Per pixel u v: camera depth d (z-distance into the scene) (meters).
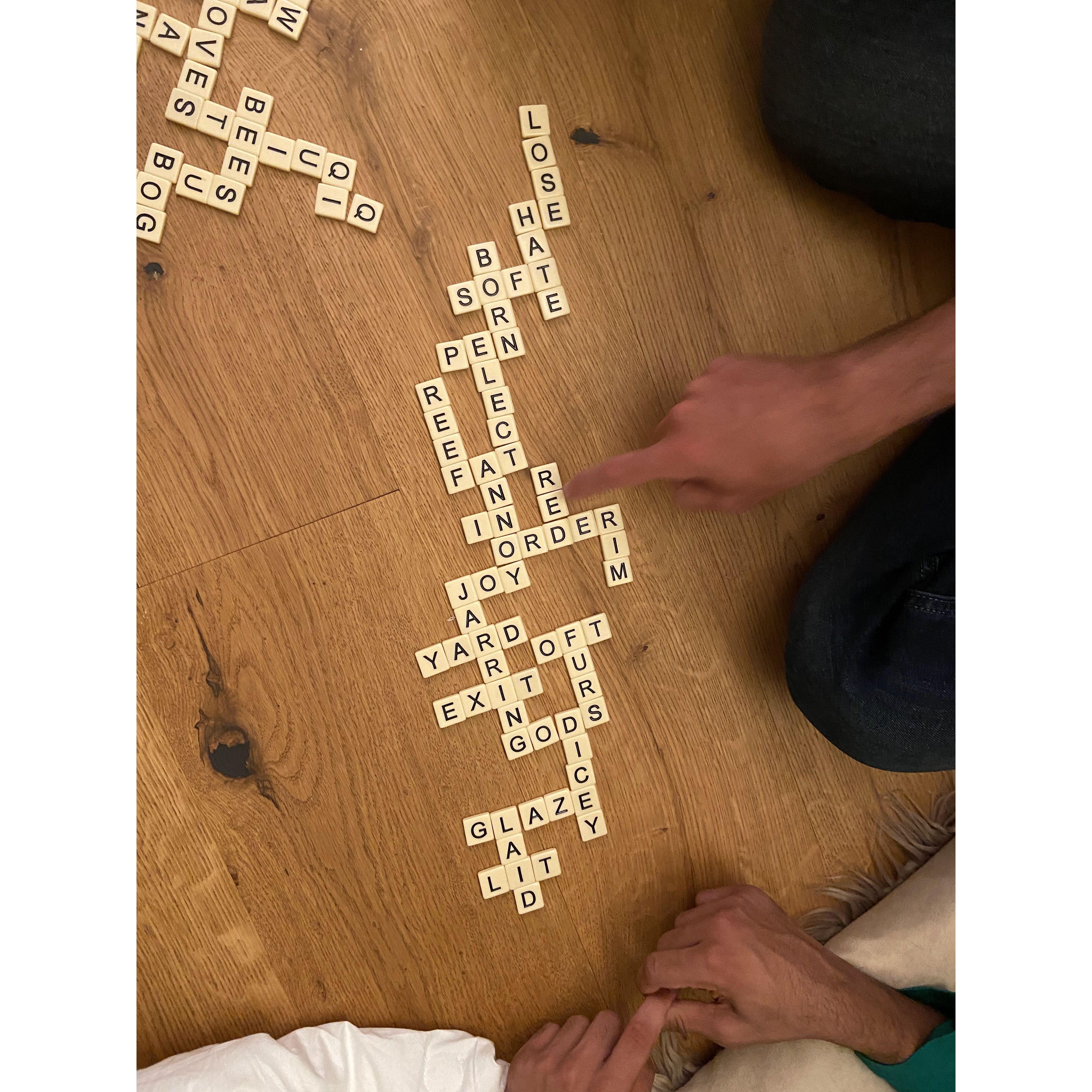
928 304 1.11
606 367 1.04
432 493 1.01
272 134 0.95
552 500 1.04
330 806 1.01
